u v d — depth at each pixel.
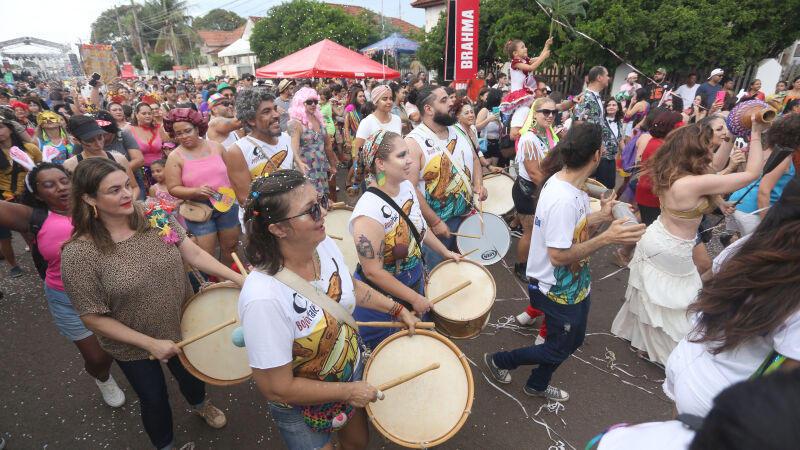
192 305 2.29
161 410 2.27
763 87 12.35
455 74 6.16
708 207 2.81
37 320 4.14
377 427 1.84
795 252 1.21
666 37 10.85
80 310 1.94
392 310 2.14
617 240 2.07
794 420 0.60
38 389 3.18
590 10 11.48
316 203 1.49
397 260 2.30
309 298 1.58
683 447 0.85
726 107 7.57
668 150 2.86
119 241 2.00
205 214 3.69
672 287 3.00
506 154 5.98
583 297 2.49
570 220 2.25
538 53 12.80
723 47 11.20
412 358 2.08
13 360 3.53
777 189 3.49
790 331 1.24
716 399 0.72
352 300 1.83
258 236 1.50
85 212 1.88
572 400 2.94
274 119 3.60
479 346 3.53
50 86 25.50
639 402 2.92
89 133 3.56
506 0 13.52
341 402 1.72
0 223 2.37
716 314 1.40
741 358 1.39
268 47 33.62
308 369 1.67
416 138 3.26
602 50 11.48
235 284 2.35
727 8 11.07
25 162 4.41
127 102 11.03
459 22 5.95
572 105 6.67
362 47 31.02
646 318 3.17
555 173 2.57
